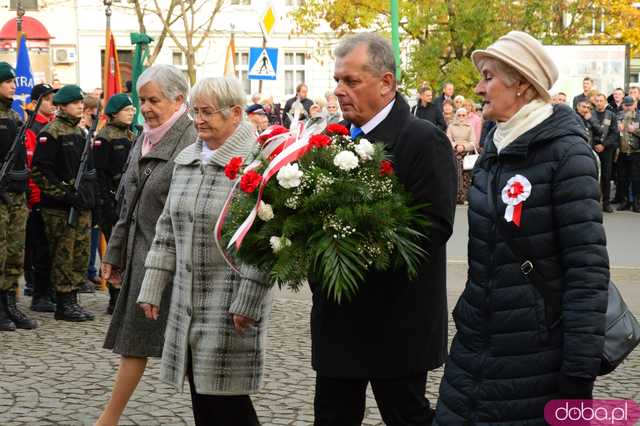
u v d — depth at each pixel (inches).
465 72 1133.7
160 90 236.5
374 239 171.3
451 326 394.6
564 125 162.9
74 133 405.1
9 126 382.0
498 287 164.6
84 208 401.1
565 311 158.7
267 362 327.3
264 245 178.7
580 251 157.8
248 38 1679.4
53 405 275.1
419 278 183.9
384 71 184.4
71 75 1640.0
